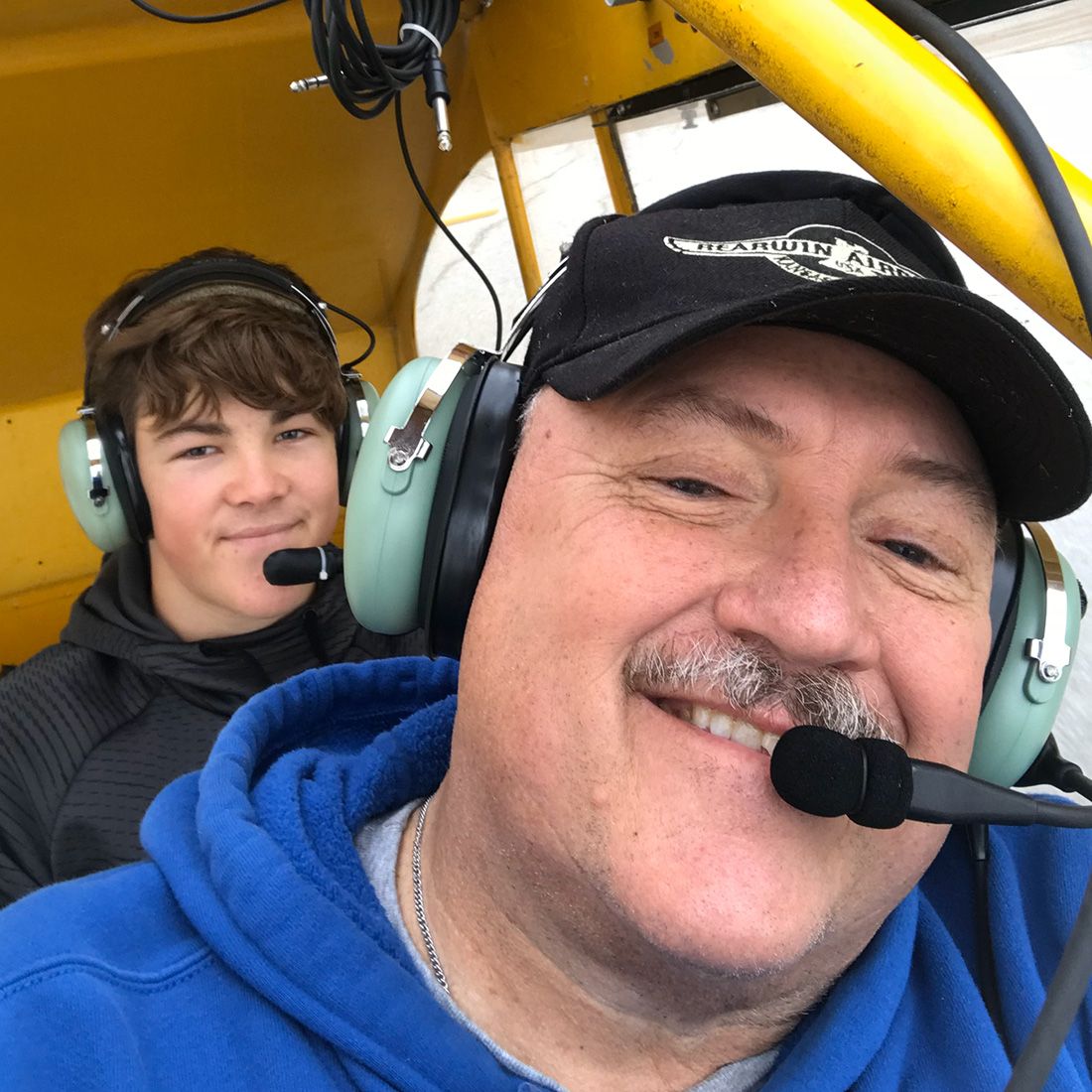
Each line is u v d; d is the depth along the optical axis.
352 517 0.83
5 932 0.71
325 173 2.15
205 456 1.60
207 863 0.75
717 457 0.72
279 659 1.68
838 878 0.71
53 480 2.49
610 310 0.74
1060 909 0.95
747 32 0.55
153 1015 0.68
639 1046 0.78
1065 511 0.78
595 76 1.58
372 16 1.83
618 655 0.71
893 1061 0.81
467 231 2.28
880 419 0.72
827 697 0.70
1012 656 0.87
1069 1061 0.82
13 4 1.67
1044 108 0.98
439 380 0.82
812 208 0.75
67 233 2.09
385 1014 0.69
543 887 0.72
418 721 0.96
